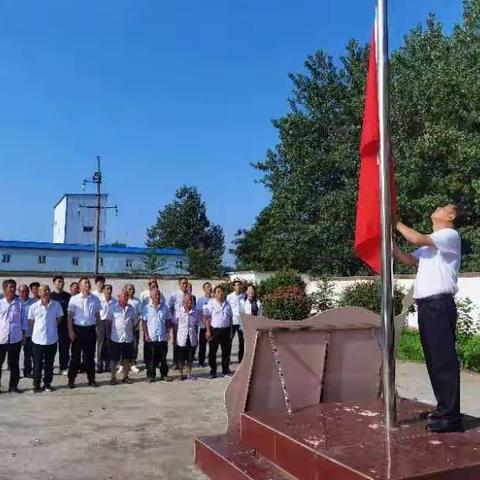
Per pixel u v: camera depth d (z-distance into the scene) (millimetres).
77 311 8711
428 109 17188
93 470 4953
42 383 8992
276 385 5133
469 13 15336
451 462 3422
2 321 8289
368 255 4418
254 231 40469
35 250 34188
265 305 13281
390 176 4199
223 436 4977
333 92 21891
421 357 11078
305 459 3793
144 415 6918
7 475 4836
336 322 5352
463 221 4148
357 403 5137
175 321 9664
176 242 47812
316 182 21906
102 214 42000
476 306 12477
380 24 4180
